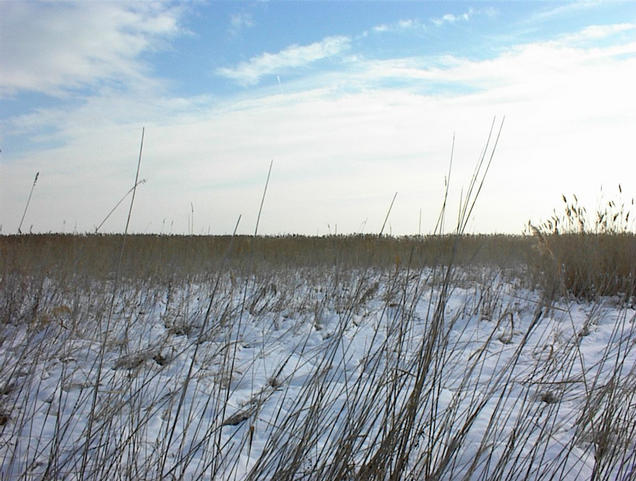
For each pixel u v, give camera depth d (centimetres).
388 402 220
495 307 628
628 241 778
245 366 418
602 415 253
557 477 240
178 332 506
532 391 350
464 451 249
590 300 671
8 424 288
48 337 411
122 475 234
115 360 401
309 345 506
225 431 306
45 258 688
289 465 222
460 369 398
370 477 210
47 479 216
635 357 421
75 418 302
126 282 649
